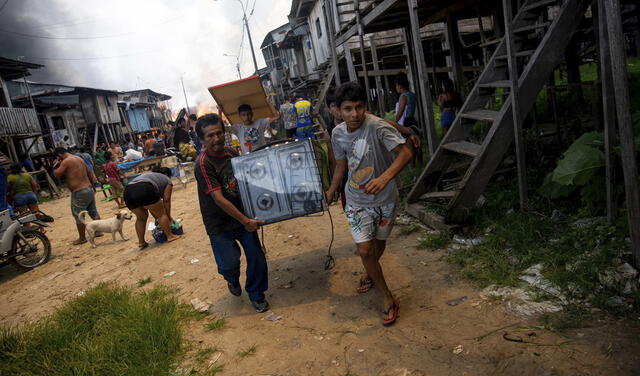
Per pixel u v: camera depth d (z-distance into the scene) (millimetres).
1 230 6750
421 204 5293
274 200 3467
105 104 34781
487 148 4387
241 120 6391
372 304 3504
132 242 7387
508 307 3012
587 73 13312
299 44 27891
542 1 4988
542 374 2301
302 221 6398
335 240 5277
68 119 30281
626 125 2857
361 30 8133
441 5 8164
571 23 4211
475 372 2439
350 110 2824
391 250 4527
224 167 3527
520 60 5422
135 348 3250
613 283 2883
